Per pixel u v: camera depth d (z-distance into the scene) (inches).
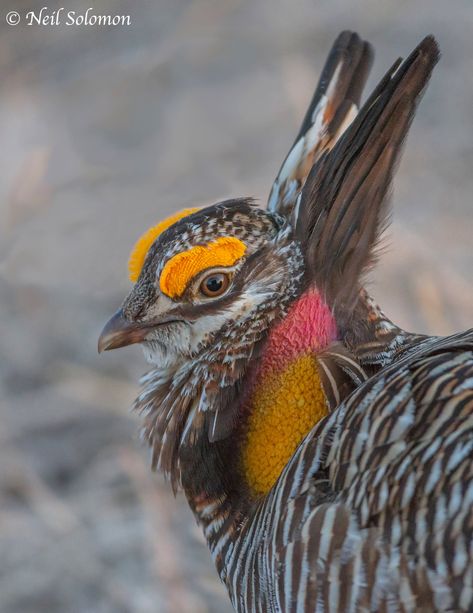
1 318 580.1
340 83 344.8
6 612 451.2
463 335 293.6
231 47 705.6
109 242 605.9
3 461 501.0
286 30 698.8
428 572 268.1
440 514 265.6
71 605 448.1
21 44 756.0
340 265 314.2
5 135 683.4
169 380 325.4
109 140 668.7
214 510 316.2
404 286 513.3
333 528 277.7
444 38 666.8
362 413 281.7
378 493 273.0
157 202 619.8
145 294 318.3
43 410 527.8
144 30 744.3
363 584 275.3
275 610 296.5
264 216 319.0
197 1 738.8
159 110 682.2
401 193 581.3
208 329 314.2
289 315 311.0
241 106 664.4
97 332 564.1
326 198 314.3
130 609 436.1
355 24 689.6
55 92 713.6
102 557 457.1
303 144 335.6
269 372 310.3
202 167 634.2
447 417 269.9
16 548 467.2
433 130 618.2
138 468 481.7
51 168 657.0
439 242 548.4
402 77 313.3
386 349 313.6
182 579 435.2
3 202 636.1
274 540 290.4
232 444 313.1
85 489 491.5
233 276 312.0
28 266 603.8
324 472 286.4
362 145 315.0
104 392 525.7
